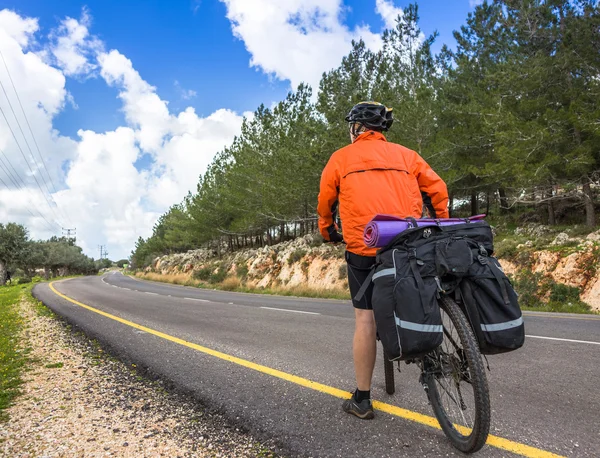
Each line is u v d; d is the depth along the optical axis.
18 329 7.94
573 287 13.15
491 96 19.23
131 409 3.18
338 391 3.38
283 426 2.72
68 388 3.78
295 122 22.53
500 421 2.65
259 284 27.70
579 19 16.23
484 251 2.06
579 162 14.83
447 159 19.28
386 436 2.48
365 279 2.50
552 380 3.50
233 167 34.03
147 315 9.34
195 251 61.41
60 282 37.41
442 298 2.11
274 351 5.06
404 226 2.17
